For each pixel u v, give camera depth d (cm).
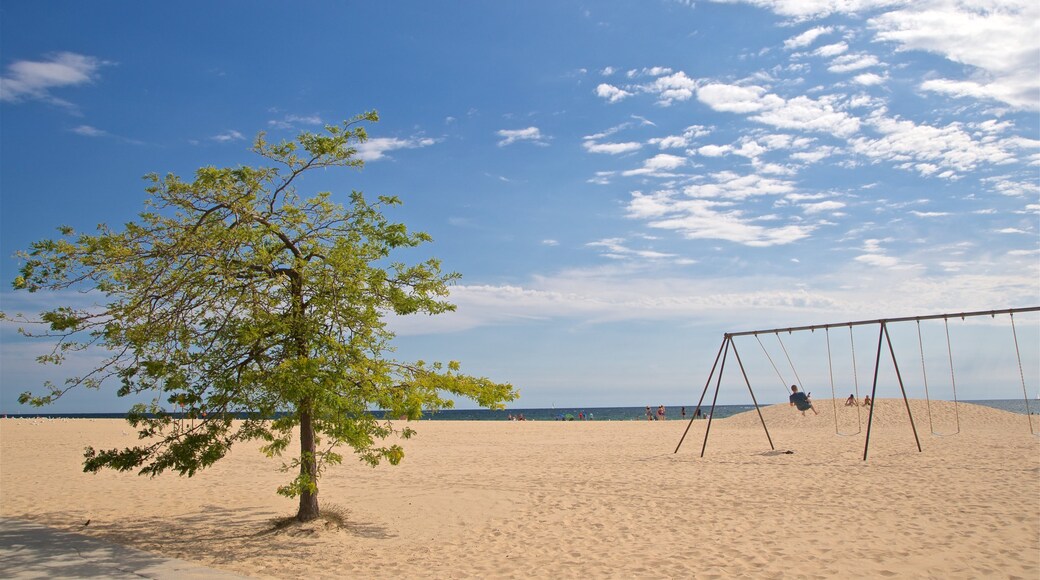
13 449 2491
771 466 1730
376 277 995
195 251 895
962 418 3048
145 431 939
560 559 884
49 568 820
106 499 1388
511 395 1046
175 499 1382
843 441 2334
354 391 944
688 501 1272
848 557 844
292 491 966
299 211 984
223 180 913
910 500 1188
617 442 2733
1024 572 755
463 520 1152
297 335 942
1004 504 1114
